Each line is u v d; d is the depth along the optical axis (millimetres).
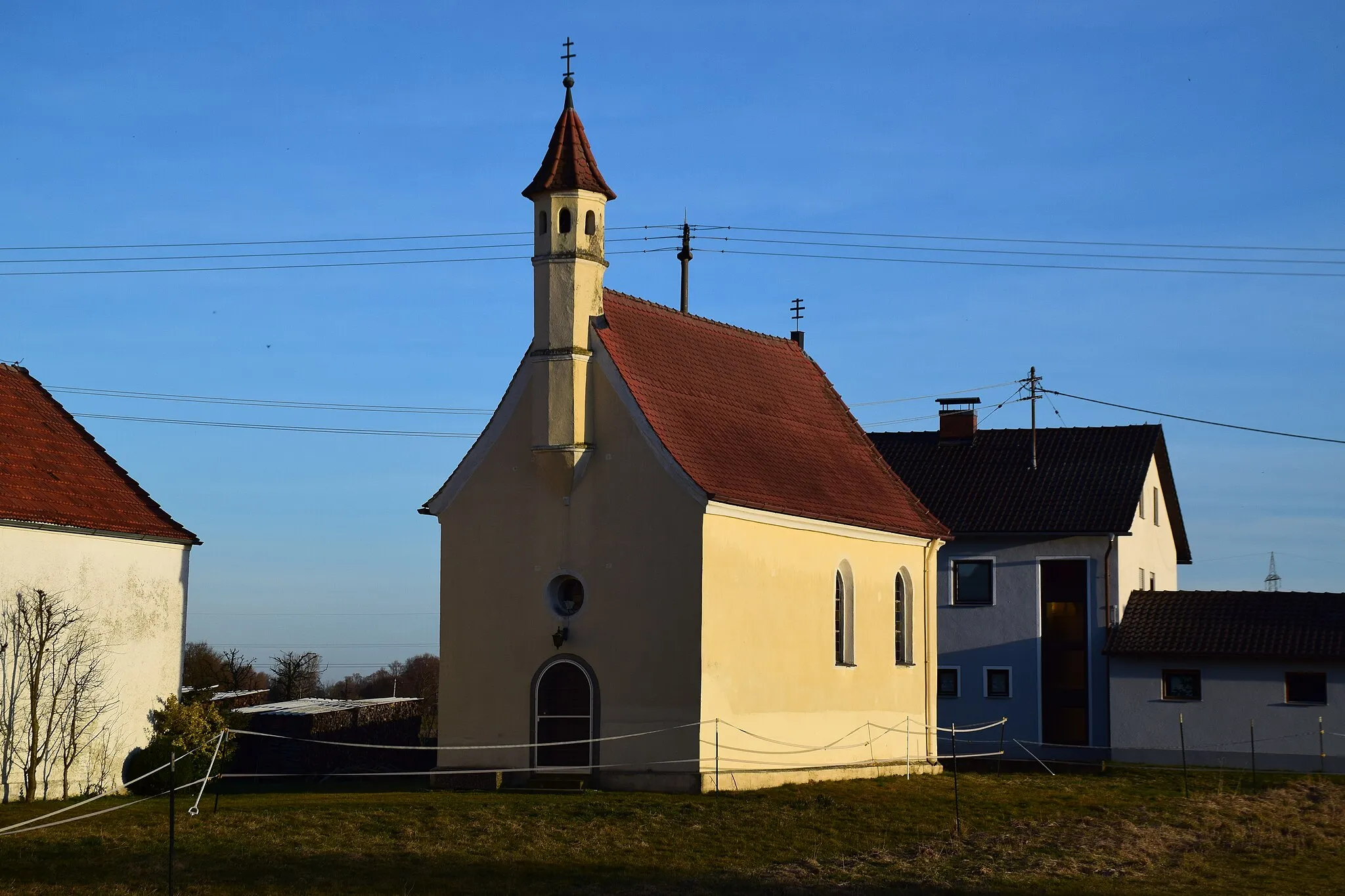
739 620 36531
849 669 41531
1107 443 58688
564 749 36281
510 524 37531
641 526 35969
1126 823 34781
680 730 35000
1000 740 55344
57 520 34812
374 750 44781
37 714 34000
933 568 46875
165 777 35594
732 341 43844
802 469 41375
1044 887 26641
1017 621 55781
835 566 41281
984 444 60469
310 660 79375
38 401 39219
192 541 38469
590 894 24859
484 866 26656
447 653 37812
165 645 37812
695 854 28641
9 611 33875
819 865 27984
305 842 28359
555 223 36906
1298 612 51750
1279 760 49812
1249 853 31234
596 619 36250
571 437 36344
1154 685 51656
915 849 30375
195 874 25391
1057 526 55062
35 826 29812
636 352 38219
